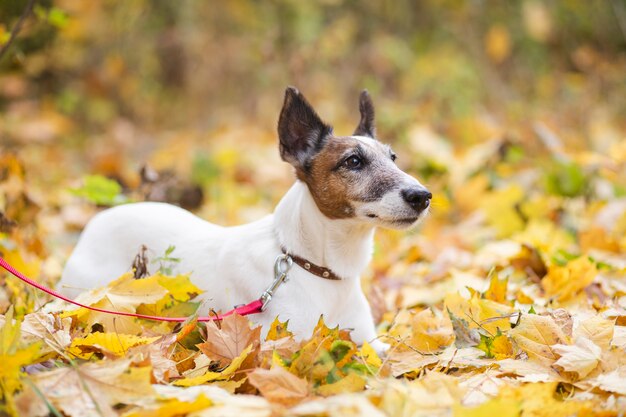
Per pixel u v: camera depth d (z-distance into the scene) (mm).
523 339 3488
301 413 2643
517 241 5934
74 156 10875
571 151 8375
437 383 3018
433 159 8172
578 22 13539
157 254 4488
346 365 3285
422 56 13016
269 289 3961
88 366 2957
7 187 6000
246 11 13031
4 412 2740
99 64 12648
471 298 4109
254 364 3363
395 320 4562
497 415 2594
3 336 2963
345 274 4105
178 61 13266
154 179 6562
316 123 4324
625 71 12430
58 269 5484
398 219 3977
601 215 6488
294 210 4109
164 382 3178
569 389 3219
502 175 7879
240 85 13141
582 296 4582
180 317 3965
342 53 12734
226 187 8344
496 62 13234
